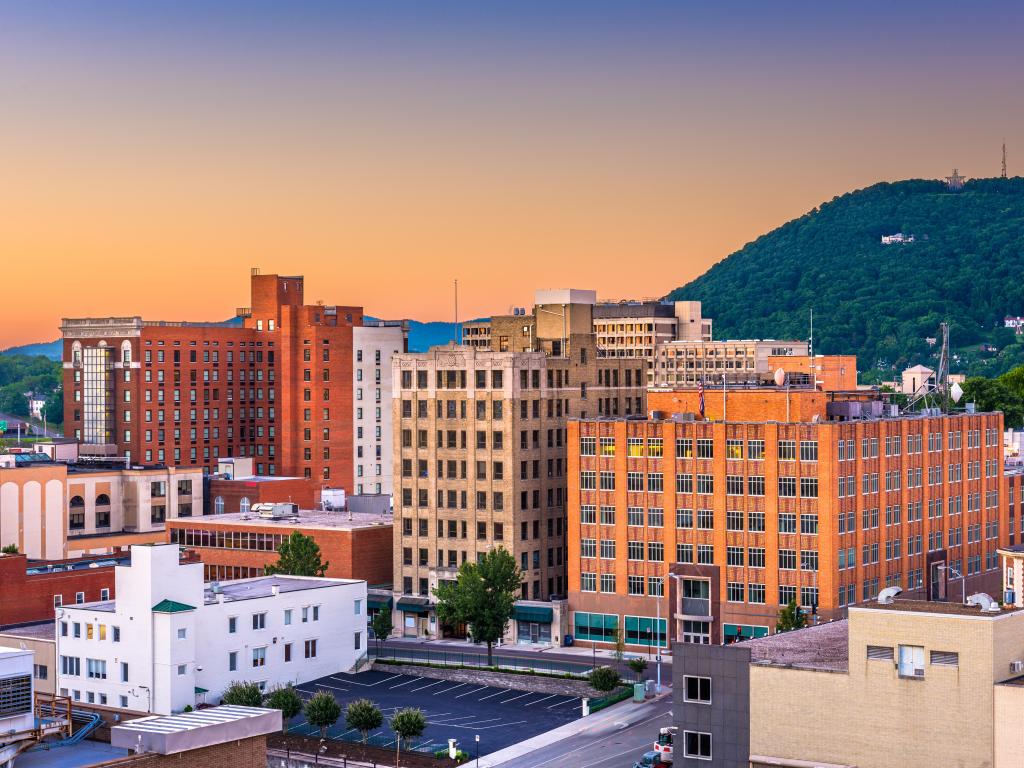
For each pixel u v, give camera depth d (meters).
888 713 112.44
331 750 179.50
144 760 126.81
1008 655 110.12
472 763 172.12
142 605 193.50
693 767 120.31
